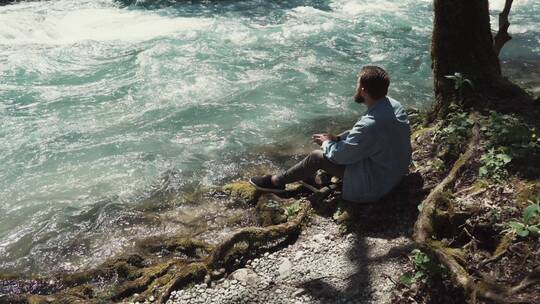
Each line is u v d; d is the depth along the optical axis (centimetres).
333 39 1105
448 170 541
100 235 554
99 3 1298
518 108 592
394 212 505
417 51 1045
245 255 482
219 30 1143
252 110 812
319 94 866
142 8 1280
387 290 412
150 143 721
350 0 1373
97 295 461
